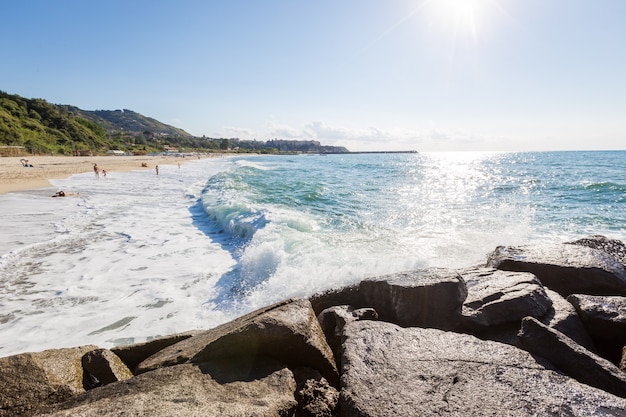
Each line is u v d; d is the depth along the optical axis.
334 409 2.99
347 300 5.88
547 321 4.43
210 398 2.69
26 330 5.40
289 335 3.42
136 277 7.58
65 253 9.23
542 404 2.57
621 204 17.67
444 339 3.57
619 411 2.49
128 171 43.50
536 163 64.19
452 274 5.08
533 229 12.08
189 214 15.37
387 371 3.07
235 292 6.81
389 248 9.29
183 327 5.50
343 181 31.23
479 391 2.74
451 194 22.58
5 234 11.05
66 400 2.83
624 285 5.55
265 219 11.19
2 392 2.94
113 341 5.10
